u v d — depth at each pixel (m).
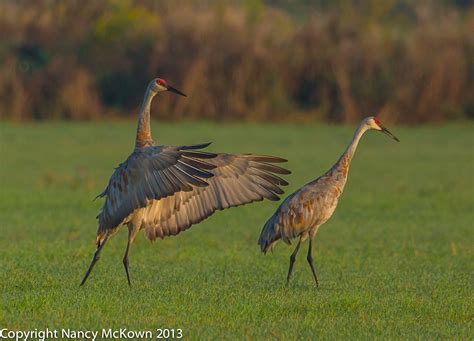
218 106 35.25
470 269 11.75
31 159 25.17
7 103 34.66
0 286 9.65
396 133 33.16
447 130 34.16
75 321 8.06
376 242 13.96
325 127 34.16
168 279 10.41
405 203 18.41
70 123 34.25
